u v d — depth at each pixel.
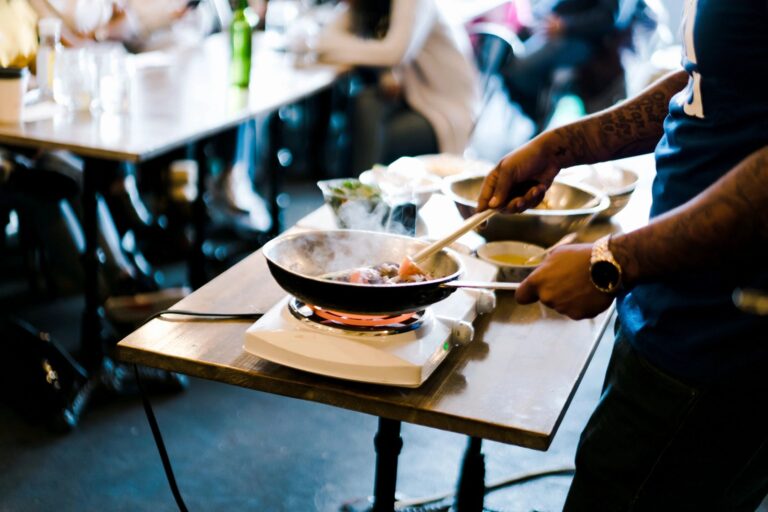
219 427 2.58
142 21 3.56
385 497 1.55
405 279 1.28
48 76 2.62
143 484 2.29
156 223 3.74
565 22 4.64
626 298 1.23
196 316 1.37
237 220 3.98
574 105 5.70
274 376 1.21
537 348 1.37
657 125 1.44
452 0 5.44
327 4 4.75
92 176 2.47
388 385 1.21
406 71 3.95
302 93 3.18
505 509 2.29
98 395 2.64
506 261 1.66
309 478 2.38
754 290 1.06
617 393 1.22
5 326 2.70
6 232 3.43
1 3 2.63
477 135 5.61
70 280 2.86
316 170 4.96
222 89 3.09
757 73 1.03
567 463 2.53
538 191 1.44
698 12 1.05
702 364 1.11
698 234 1.01
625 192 1.86
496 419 1.15
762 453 1.16
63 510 2.17
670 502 1.21
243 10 3.10
